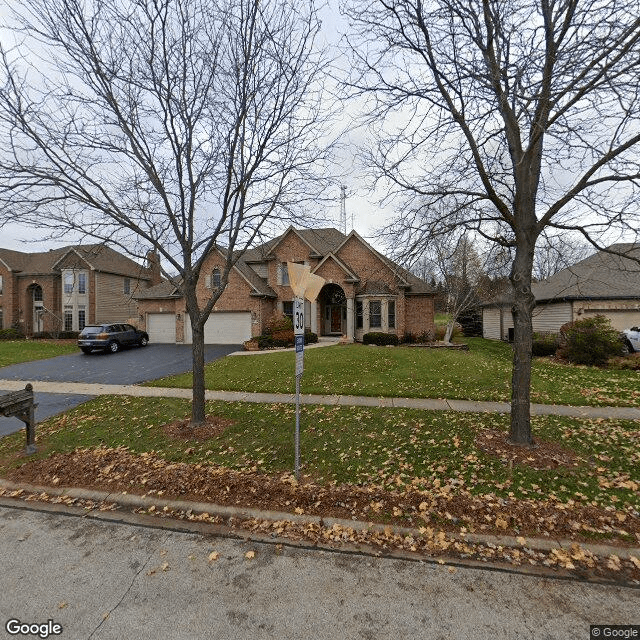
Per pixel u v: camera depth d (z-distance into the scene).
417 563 3.04
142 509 4.02
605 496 3.95
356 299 19.92
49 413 7.85
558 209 5.08
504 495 4.00
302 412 7.21
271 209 6.38
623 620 2.44
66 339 26.20
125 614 2.53
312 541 3.37
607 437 5.59
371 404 7.71
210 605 2.60
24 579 2.89
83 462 5.13
